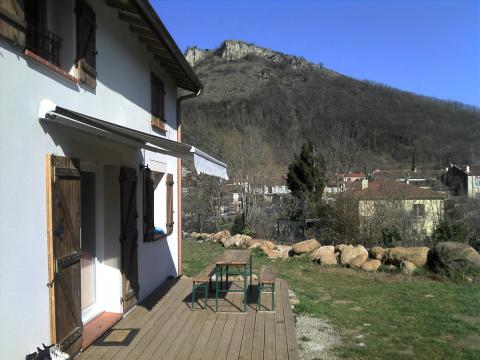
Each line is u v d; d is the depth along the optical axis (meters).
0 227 3.53
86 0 5.29
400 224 15.39
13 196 3.69
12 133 3.68
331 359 5.65
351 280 11.34
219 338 5.55
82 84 5.11
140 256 7.39
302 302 8.70
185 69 8.37
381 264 12.74
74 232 4.65
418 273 11.86
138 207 7.28
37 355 3.72
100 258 6.34
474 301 9.09
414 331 6.98
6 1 3.52
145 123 7.71
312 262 13.73
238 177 28.70
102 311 6.33
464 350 6.08
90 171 6.19
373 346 6.20
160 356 4.91
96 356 4.85
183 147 5.65
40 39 4.52
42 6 4.63
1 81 3.53
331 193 19.95
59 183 4.32
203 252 15.92
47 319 4.15
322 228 17.16
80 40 4.98
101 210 6.31
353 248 13.33
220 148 31.14
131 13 6.16
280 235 19.55
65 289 4.41
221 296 7.85
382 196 16.36
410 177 30.70
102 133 5.02
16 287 3.71
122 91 6.54
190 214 26.19
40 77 4.12
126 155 6.68
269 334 5.72
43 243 4.11
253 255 15.03
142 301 7.39
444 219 15.82
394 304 8.84
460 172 40.16
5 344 3.55
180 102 10.52
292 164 28.31
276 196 25.09
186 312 6.73
